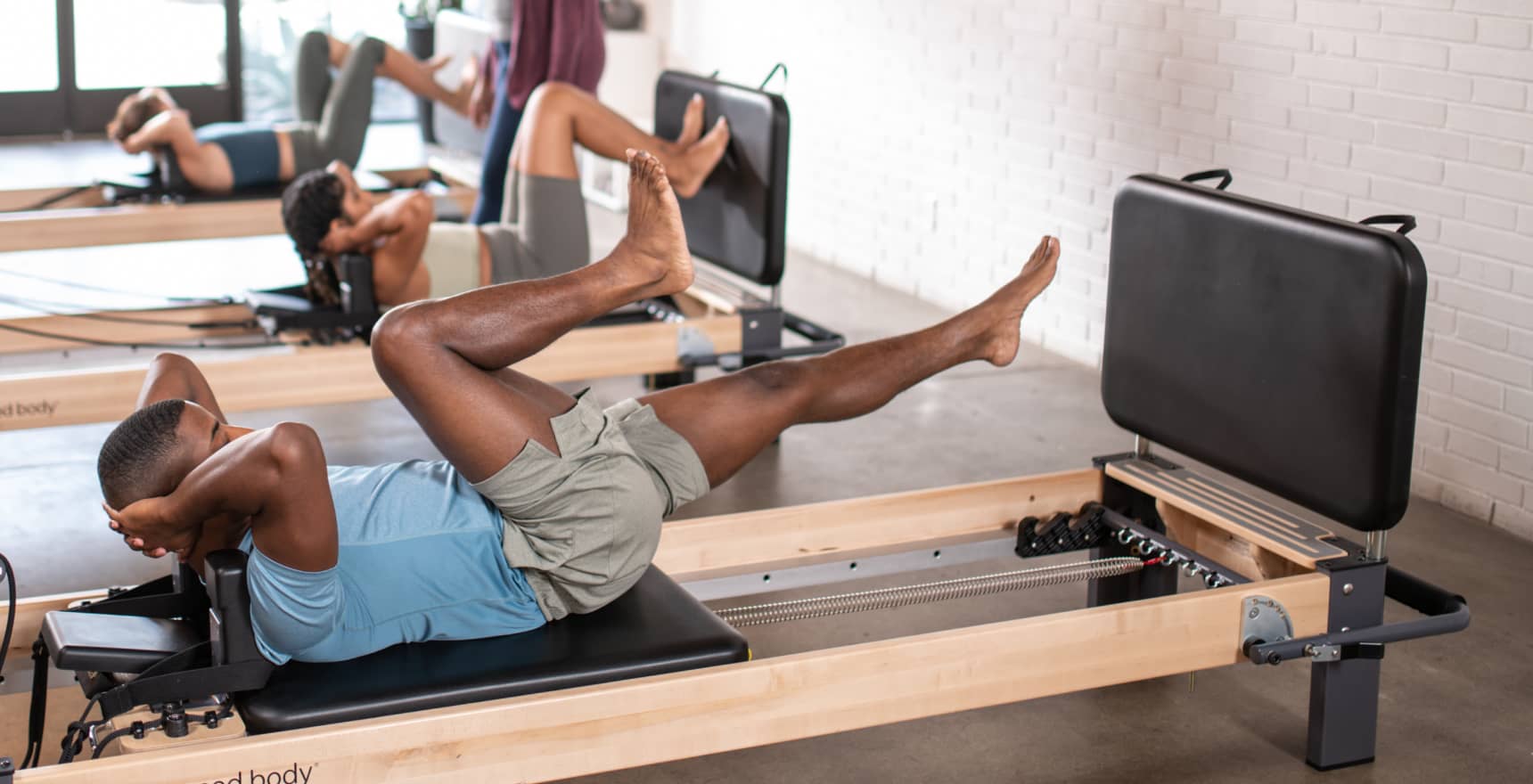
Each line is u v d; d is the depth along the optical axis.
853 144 6.29
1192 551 2.68
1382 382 2.29
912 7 5.75
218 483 1.84
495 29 5.40
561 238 4.06
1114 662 2.29
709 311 4.14
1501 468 3.68
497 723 1.92
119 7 8.42
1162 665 2.32
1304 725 2.72
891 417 4.50
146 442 1.94
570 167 4.06
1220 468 2.70
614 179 7.42
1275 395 2.51
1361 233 2.31
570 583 2.14
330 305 3.80
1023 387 4.84
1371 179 3.92
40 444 4.12
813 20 6.44
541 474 2.07
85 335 3.81
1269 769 2.55
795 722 2.10
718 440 2.37
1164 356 2.78
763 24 6.84
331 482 2.12
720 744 2.06
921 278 5.95
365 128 5.49
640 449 2.30
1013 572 2.59
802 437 4.30
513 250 4.02
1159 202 2.75
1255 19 4.21
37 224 4.58
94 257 6.03
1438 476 3.87
